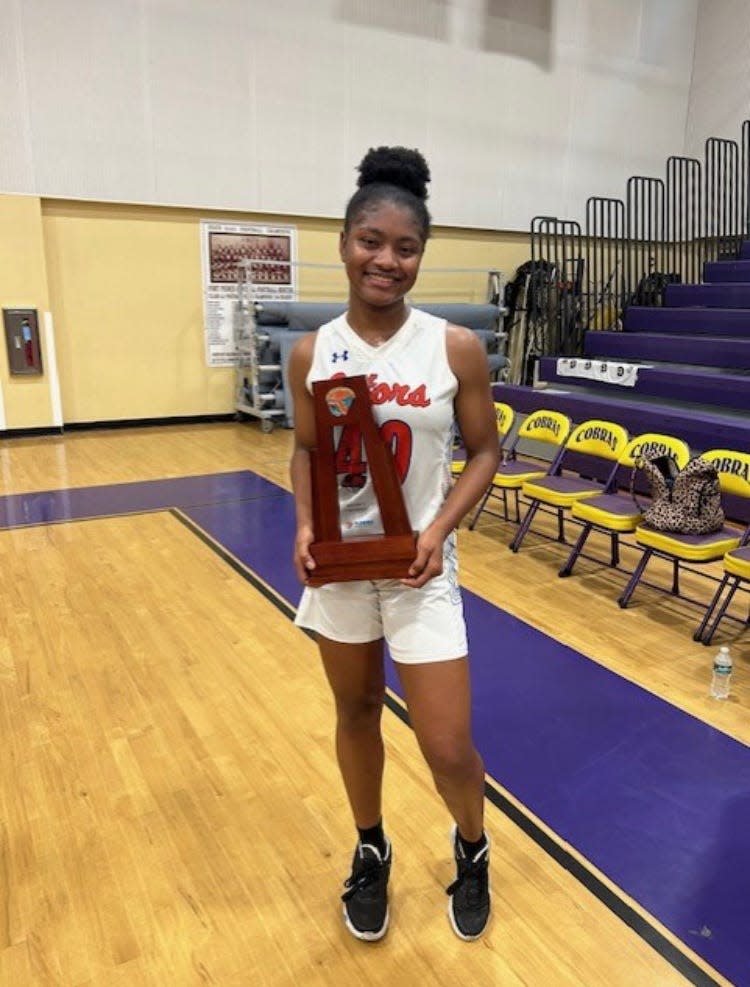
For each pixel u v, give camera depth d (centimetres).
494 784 217
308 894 177
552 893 177
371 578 131
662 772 223
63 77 620
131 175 662
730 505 388
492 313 790
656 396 540
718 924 169
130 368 715
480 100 801
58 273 664
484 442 142
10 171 620
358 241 125
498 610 333
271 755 228
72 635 301
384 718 247
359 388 127
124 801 207
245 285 733
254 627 311
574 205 890
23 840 192
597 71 862
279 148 715
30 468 569
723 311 617
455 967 158
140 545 406
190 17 652
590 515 352
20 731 238
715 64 899
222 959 159
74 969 156
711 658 293
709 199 906
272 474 562
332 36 713
